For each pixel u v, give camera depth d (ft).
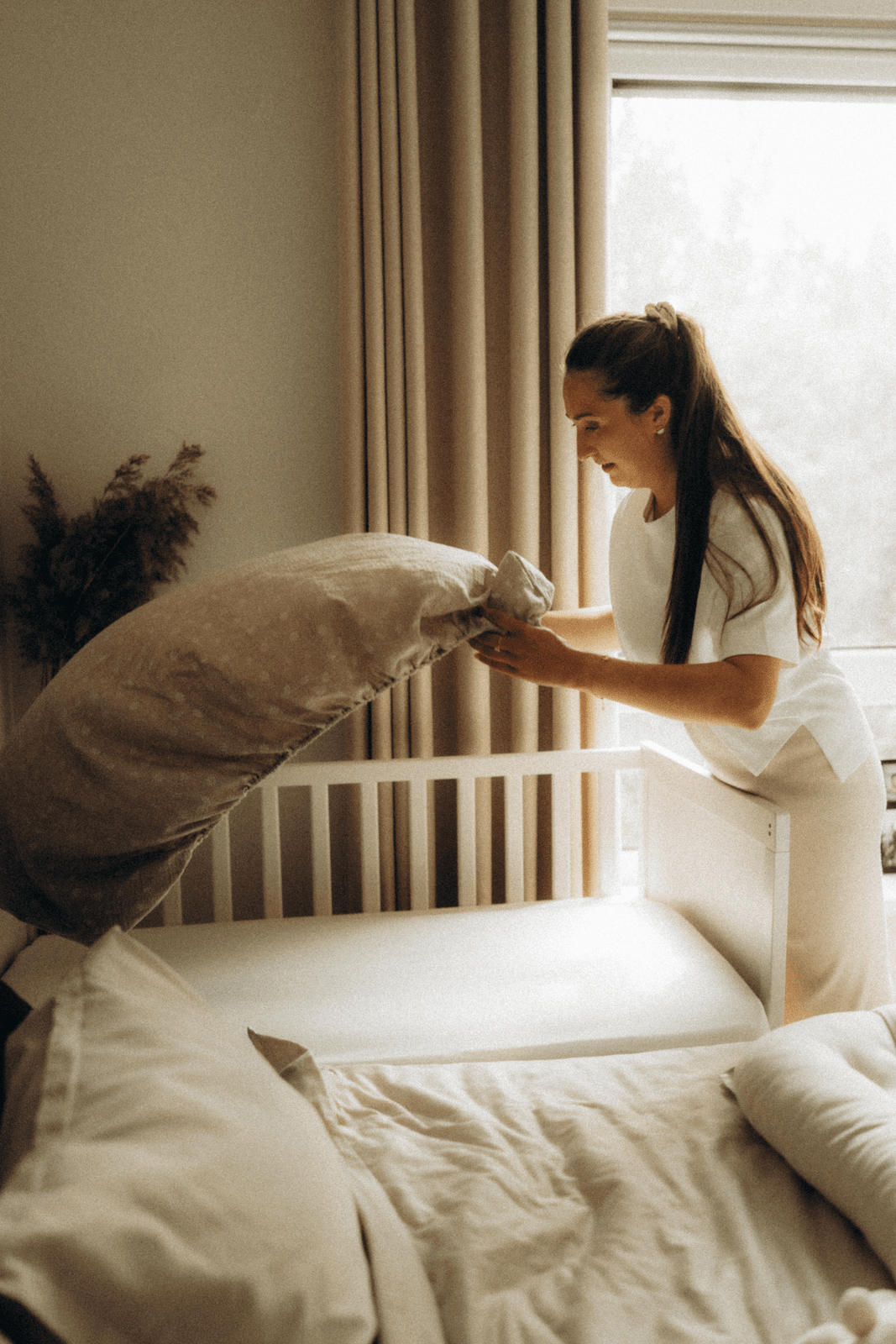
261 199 6.04
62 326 6.00
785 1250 2.62
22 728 3.47
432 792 6.22
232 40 5.92
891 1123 2.75
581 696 6.21
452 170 5.78
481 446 5.93
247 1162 2.14
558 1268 2.60
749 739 4.55
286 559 3.65
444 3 5.75
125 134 5.92
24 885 3.51
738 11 6.19
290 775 5.68
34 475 5.98
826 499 6.97
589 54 5.77
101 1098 2.10
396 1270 2.44
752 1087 3.13
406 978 4.62
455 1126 3.23
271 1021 4.23
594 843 6.22
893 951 7.00
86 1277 1.68
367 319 5.78
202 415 6.15
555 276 5.88
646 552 4.58
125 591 5.62
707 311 6.71
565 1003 4.32
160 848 3.55
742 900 4.52
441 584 3.63
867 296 6.80
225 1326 1.86
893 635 7.17
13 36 5.78
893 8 6.34
